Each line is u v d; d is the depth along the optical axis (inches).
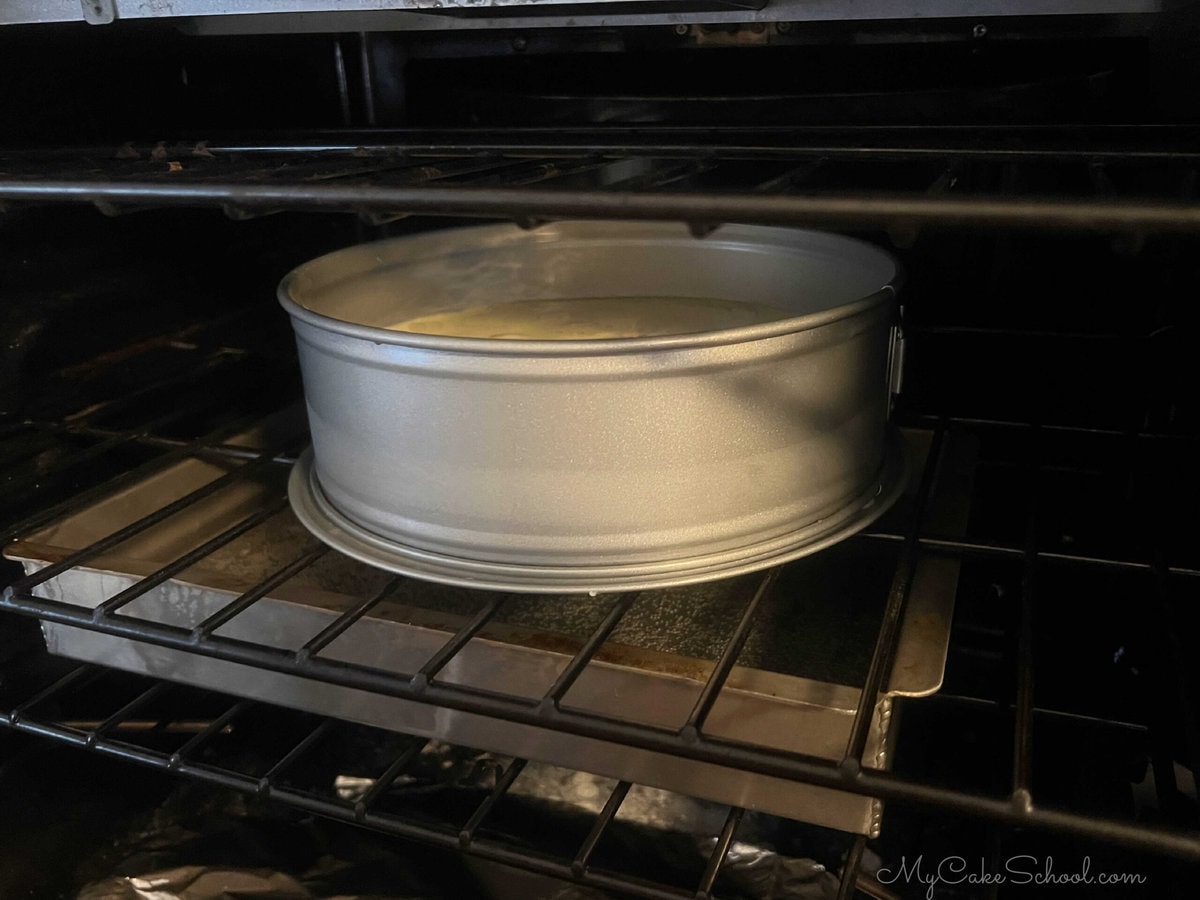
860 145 21.5
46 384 26.2
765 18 24.5
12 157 23.7
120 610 21.8
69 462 25.4
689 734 13.9
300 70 31.2
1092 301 27.4
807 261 25.0
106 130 28.6
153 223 28.8
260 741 26.8
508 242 27.5
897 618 17.3
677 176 18.4
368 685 15.5
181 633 16.8
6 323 24.8
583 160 21.8
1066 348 28.1
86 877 22.4
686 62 27.2
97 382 27.7
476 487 17.4
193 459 27.0
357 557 18.4
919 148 20.4
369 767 26.1
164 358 29.9
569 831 24.1
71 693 27.3
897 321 20.0
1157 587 18.9
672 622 21.2
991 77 25.1
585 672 18.5
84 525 23.8
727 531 17.9
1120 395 28.0
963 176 26.3
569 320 24.5
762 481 17.9
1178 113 23.9
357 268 24.0
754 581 22.7
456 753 26.4
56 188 15.3
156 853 22.9
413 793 25.3
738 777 18.1
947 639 18.6
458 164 21.0
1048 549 21.0
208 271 31.0
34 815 23.9
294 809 24.5
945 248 28.2
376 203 13.2
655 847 23.6
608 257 28.2
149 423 29.1
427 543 18.3
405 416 17.5
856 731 14.0
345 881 22.1
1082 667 27.3
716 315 24.5
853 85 26.2
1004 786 23.3
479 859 22.9
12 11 24.5
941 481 24.8
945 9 23.1
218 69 31.7
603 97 28.3
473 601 21.7
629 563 17.6
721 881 22.6
